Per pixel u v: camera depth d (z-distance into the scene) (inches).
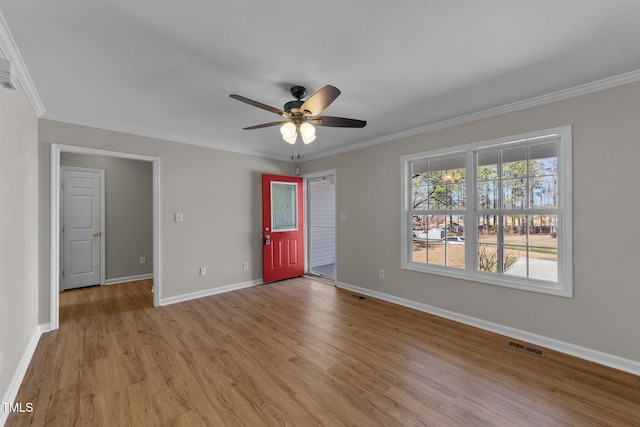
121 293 165.8
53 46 68.5
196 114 116.0
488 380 80.4
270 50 71.4
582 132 92.0
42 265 112.1
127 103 104.2
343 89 93.7
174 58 74.5
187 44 68.4
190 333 111.4
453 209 127.9
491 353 95.4
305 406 70.2
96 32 63.3
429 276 133.1
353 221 168.7
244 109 110.3
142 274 200.2
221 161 168.4
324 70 81.4
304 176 205.8
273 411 68.5
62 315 130.7
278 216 193.8
